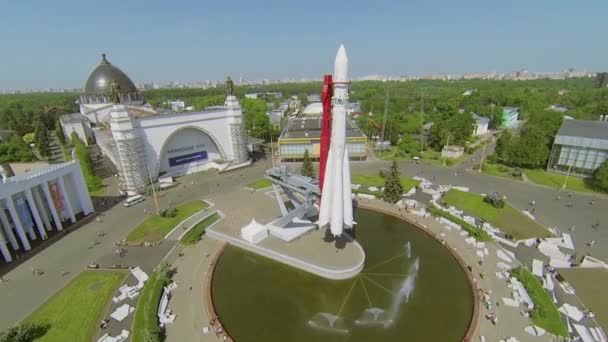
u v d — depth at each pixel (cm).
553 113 9731
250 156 10212
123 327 3378
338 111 3728
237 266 4488
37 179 5034
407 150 10038
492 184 7281
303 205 5122
